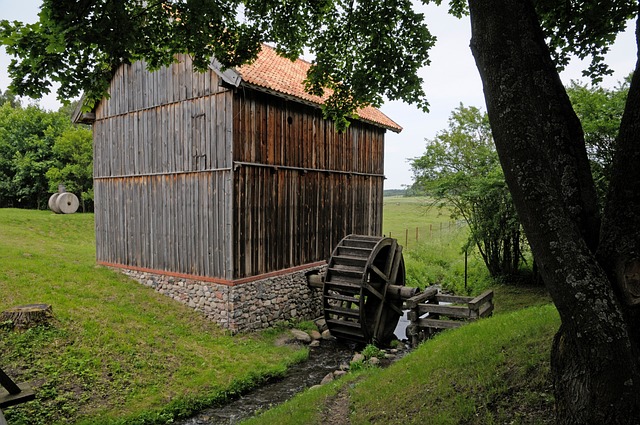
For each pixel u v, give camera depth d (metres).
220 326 11.41
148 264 13.29
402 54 6.90
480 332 6.54
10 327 8.62
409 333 10.71
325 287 11.81
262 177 11.95
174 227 12.51
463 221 17.59
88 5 4.90
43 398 7.06
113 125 14.15
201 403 7.93
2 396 4.87
